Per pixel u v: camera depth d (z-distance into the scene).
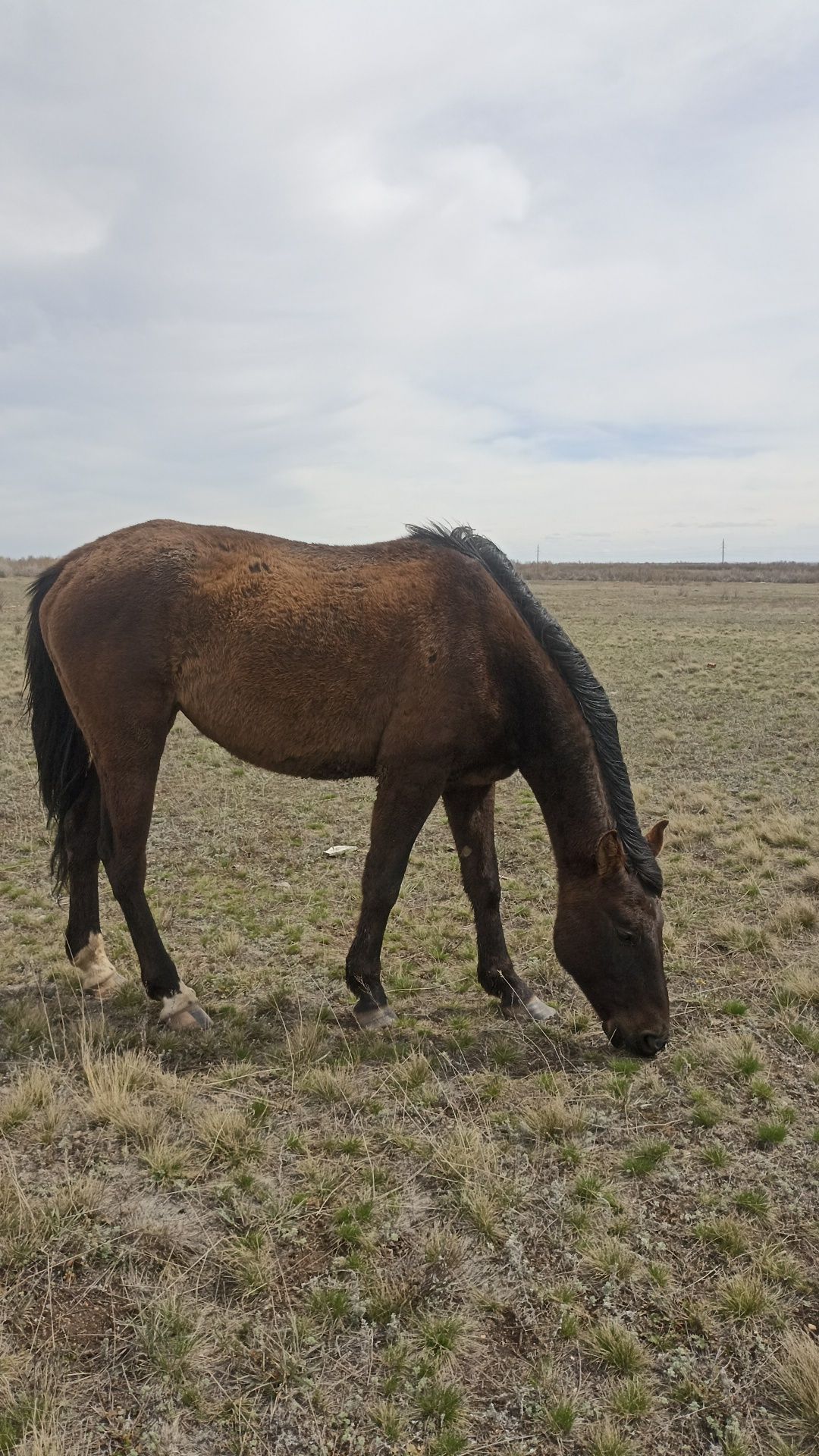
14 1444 2.00
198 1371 2.23
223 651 3.99
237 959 4.86
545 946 5.10
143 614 3.95
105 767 4.04
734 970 4.75
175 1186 2.92
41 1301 2.43
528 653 4.10
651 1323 2.43
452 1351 2.31
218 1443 2.06
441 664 4.00
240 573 4.04
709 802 8.23
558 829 4.14
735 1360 2.32
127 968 4.70
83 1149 3.11
